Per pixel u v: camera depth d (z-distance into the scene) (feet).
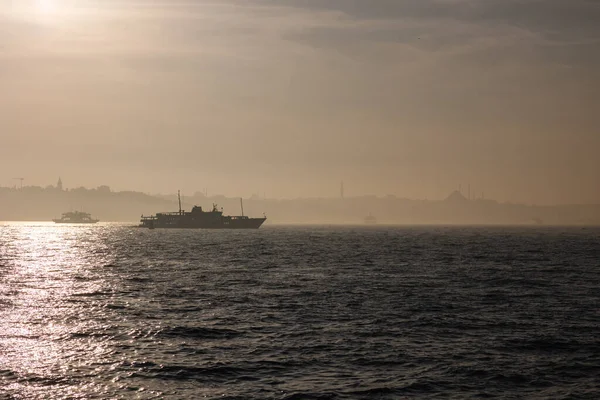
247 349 131.95
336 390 103.86
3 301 201.46
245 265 363.56
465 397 100.99
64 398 98.32
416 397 100.73
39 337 141.59
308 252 504.02
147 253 494.18
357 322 164.25
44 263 385.70
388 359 123.95
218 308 188.03
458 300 206.90
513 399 100.32
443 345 136.87
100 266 359.66
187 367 116.78
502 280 274.98
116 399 98.12
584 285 256.32
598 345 137.28
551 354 128.77
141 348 132.05
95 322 162.40
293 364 119.85
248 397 100.07
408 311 182.50
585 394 102.83
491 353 129.39
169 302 201.36
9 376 109.09
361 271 321.52
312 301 203.41
